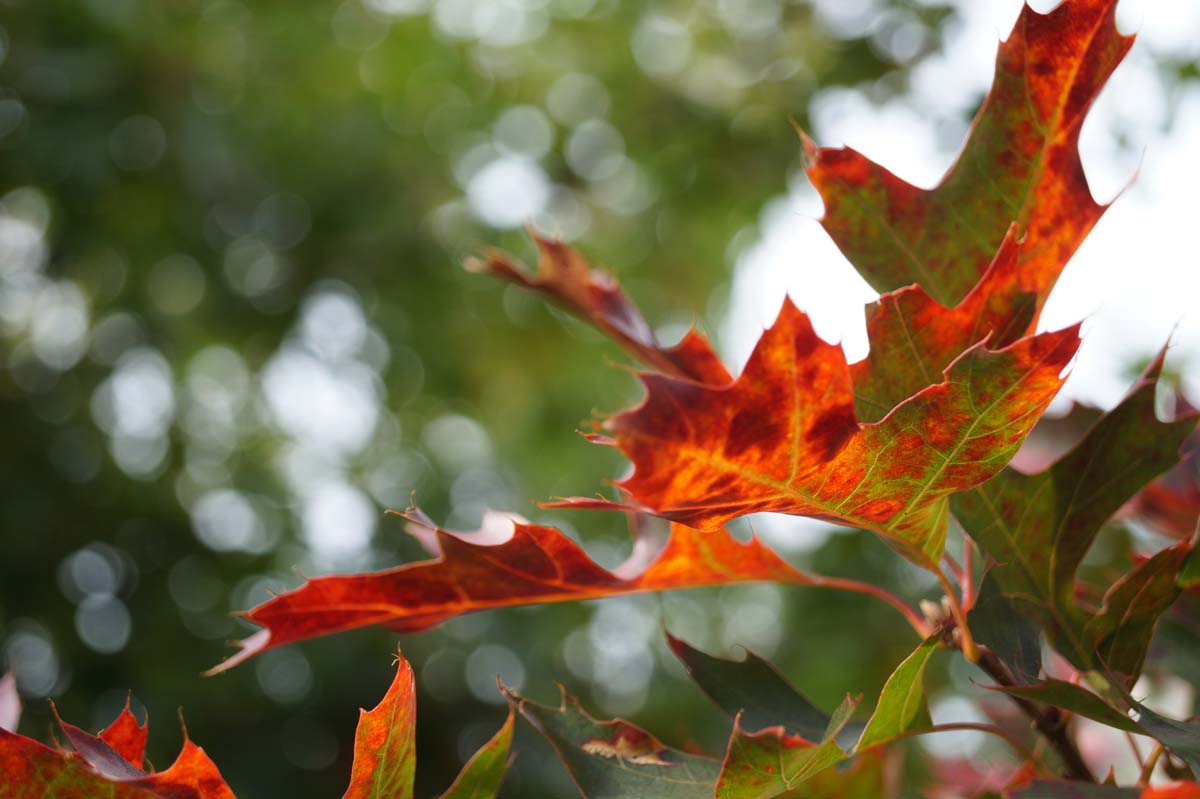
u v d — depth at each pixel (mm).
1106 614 646
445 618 732
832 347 481
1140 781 655
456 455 6582
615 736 667
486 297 5766
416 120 5910
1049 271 703
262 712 4238
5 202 4488
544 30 6105
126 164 4348
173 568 4746
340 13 5672
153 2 4496
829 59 4949
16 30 4113
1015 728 1052
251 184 4898
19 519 4383
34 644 4270
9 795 525
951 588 624
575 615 5117
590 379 6227
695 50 5613
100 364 5066
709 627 6512
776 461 506
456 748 4301
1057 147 689
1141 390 687
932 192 709
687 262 6289
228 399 6008
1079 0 658
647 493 496
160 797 536
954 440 522
